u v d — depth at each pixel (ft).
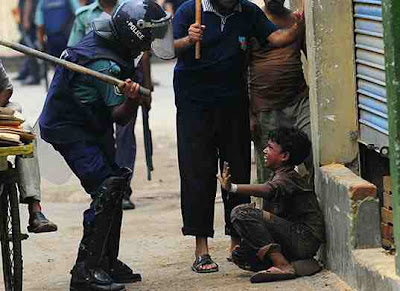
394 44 35.12
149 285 43.27
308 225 42.32
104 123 42.04
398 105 35.22
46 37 108.06
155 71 130.11
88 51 40.88
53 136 41.60
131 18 40.55
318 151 43.47
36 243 52.95
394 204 35.70
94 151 41.60
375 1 39.93
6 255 39.99
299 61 46.75
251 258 42.86
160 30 41.06
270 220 41.98
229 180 41.65
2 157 37.83
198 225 44.65
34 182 40.96
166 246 50.83
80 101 41.24
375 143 41.19
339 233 40.78
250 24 44.32
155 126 90.74
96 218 41.04
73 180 70.69
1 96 41.96
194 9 44.19
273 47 46.21
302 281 41.29
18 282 39.93
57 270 47.60
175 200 63.93
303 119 46.80
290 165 42.68
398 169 35.35
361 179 40.70
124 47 41.01
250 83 47.14
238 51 44.06
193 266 45.03
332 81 43.16
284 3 51.34
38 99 107.65
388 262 37.60
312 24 43.01
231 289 40.98
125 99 40.55
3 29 134.00
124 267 43.86
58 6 105.70
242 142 44.91
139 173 72.95
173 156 78.38
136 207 62.03
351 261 39.47
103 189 40.91
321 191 42.96
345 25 42.98
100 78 39.68
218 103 44.21
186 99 44.39
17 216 39.40
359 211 39.58
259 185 42.11
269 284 41.29
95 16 61.62
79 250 41.52
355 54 42.91
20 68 133.69
